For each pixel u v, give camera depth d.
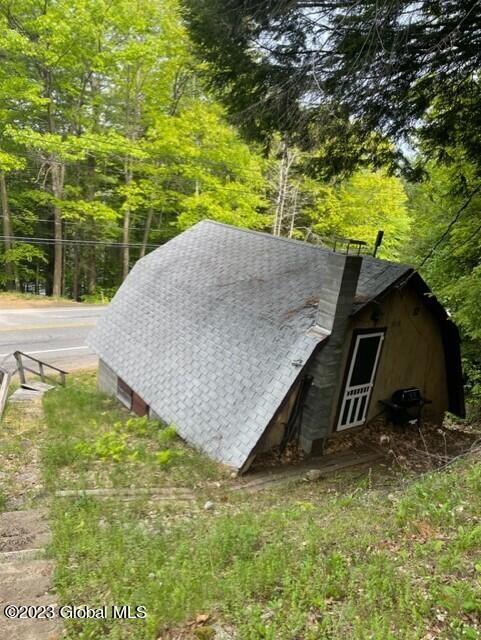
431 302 9.51
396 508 4.94
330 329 7.73
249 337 8.81
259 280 10.35
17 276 25.38
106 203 26.02
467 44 5.75
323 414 8.15
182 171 22.62
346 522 4.73
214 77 7.16
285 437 8.24
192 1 6.22
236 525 4.94
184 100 23.33
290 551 4.14
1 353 16.31
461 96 6.69
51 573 4.08
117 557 4.20
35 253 24.34
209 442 7.82
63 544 4.52
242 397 7.98
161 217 27.89
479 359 13.62
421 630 2.94
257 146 8.48
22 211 25.14
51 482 6.55
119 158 22.44
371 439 9.38
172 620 3.30
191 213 23.45
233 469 7.22
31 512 5.62
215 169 23.48
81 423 9.65
